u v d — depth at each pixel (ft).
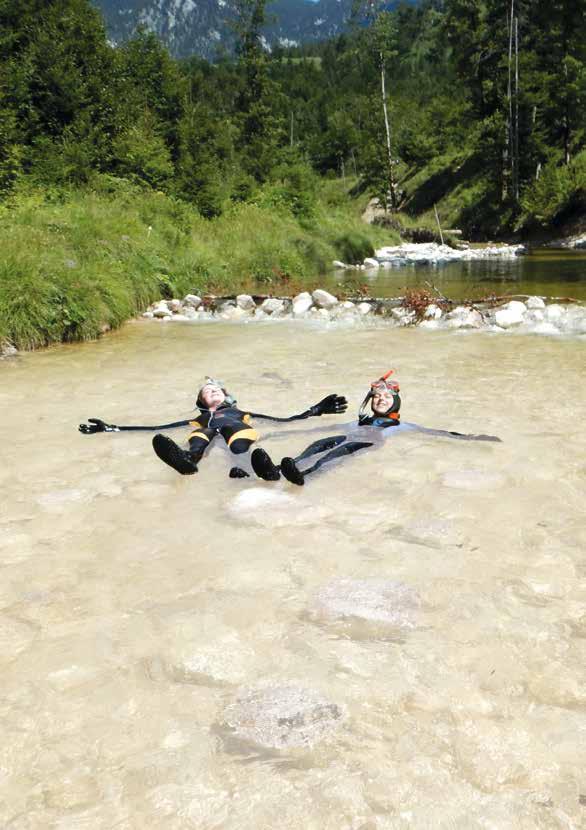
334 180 239.50
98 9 100.01
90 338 35.09
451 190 166.09
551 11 139.74
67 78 83.10
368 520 12.13
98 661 8.28
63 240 43.42
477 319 35.45
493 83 153.07
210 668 8.08
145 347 32.40
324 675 7.89
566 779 6.30
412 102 260.42
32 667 8.18
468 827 5.79
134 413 20.20
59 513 12.85
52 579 10.37
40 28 89.25
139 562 10.84
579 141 144.25
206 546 11.32
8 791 6.31
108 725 7.16
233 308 43.60
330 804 6.07
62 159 68.59
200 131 123.13
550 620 8.88
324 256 74.54
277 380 24.17
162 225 58.23
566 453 15.35
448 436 16.15
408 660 8.13
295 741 6.85
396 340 32.17
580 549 10.84
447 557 10.69
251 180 93.76
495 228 139.54
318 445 14.88
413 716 7.18
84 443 17.33
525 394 20.86
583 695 7.43
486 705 7.32
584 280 54.54
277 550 11.09
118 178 71.31
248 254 61.16
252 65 175.32
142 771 6.52
